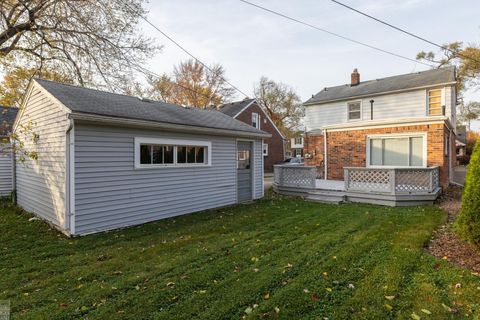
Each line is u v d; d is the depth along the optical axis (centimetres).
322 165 1331
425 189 858
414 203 854
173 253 464
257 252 456
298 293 315
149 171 726
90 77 1123
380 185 891
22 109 804
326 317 269
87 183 603
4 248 504
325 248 466
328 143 1280
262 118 2636
